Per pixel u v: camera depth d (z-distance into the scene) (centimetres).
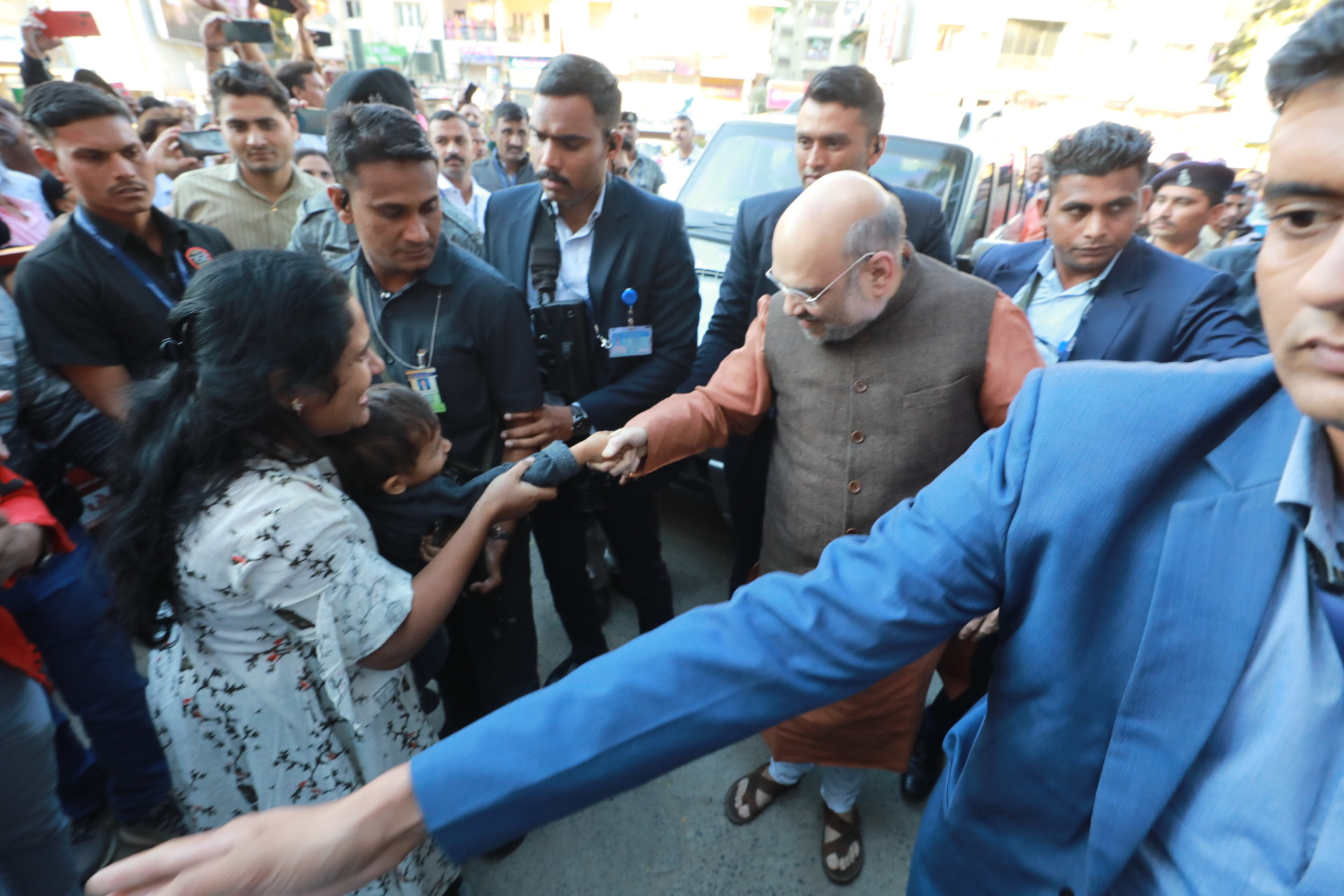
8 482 122
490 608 164
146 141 403
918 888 85
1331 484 48
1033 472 59
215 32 434
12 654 119
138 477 98
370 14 2422
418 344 152
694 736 61
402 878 128
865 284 124
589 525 199
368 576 105
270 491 96
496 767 58
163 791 175
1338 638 48
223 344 91
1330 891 46
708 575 281
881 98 208
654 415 151
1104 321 189
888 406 137
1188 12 2472
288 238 286
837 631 64
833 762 163
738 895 171
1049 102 2591
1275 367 44
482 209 389
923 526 66
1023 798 66
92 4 1490
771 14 2894
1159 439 54
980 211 355
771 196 211
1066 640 58
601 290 188
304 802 115
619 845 182
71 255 174
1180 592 52
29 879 131
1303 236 40
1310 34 37
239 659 106
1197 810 53
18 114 344
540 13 2838
